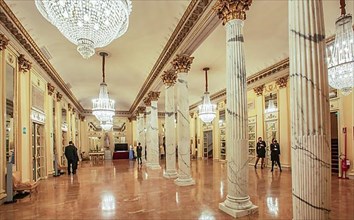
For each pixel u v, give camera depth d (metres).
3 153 5.99
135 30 7.55
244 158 4.76
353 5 6.15
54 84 11.70
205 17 5.80
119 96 18.73
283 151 10.65
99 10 4.20
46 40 8.06
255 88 12.47
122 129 25.09
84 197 6.40
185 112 7.93
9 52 6.59
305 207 2.75
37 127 9.45
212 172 10.70
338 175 8.49
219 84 14.27
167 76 9.59
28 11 6.30
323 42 2.90
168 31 7.60
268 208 4.96
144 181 8.75
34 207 5.50
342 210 4.74
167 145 9.56
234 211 4.51
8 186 5.97
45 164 9.91
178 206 5.29
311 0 2.92
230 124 4.85
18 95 7.09
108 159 22.73
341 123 8.45
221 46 8.70
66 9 4.11
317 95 2.81
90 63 10.68
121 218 4.59
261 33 7.60
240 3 4.86
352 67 5.35
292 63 2.96
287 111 10.49
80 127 22.75
